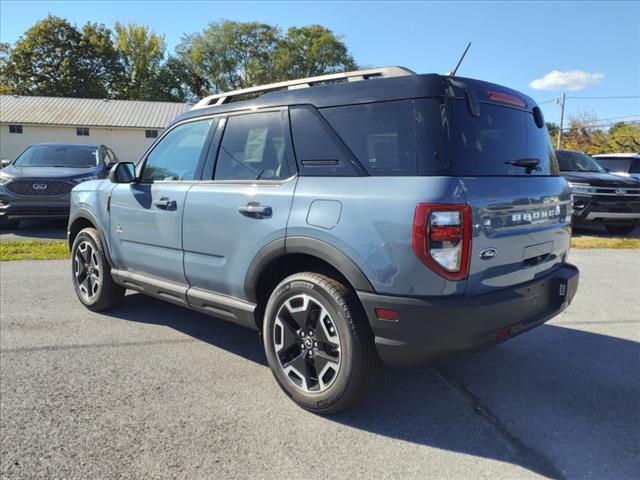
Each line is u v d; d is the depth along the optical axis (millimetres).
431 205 2424
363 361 2734
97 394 3188
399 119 2662
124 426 2805
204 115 3736
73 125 32750
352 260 2652
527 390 3318
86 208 4781
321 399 2881
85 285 4938
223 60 59781
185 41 60000
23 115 33156
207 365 3674
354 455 2557
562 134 42312
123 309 5016
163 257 3916
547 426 2861
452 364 3730
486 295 2621
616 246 8984
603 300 5453
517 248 2818
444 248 2439
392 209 2521
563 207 3312
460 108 2658
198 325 4562
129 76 54938
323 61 60688
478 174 2637
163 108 37469
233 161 3455
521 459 2533
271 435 2734
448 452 2594
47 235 9688
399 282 2510
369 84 2812
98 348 3986
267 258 3076
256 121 3334
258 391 3260
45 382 3352
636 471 2436
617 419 2941
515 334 2816
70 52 50781
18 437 2682
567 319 4812
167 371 3559
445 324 2484
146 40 55000
